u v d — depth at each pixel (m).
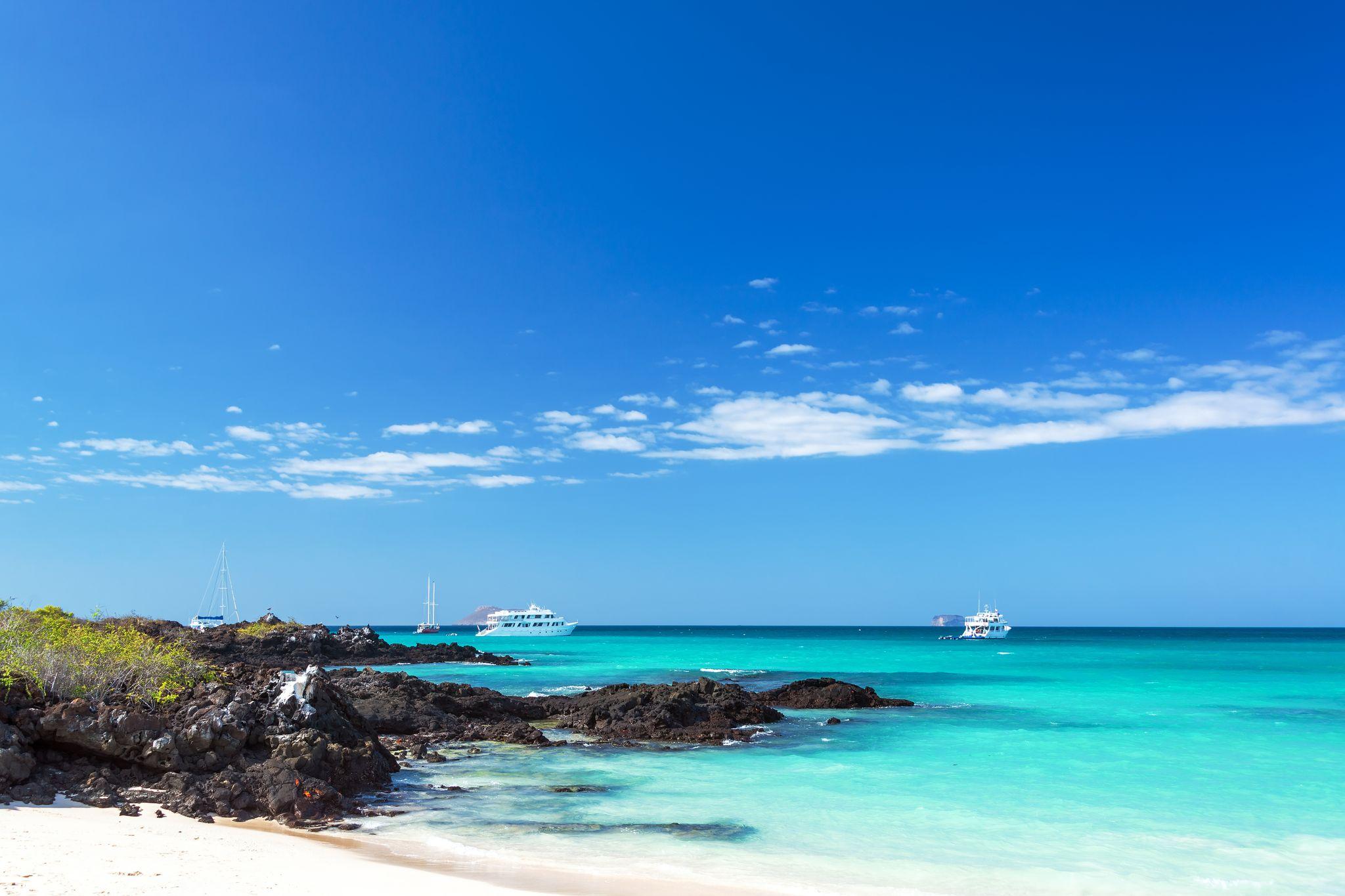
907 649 139.50
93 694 23.73
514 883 15.92
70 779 20.44
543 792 24.91
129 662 25.62
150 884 13.41
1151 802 24.52
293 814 20.11
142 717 21.36
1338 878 17.80
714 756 31.86
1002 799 24.83
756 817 22.36
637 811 22.70
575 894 15.42
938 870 17.95
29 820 17.17
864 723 41.50
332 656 92.81
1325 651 133.25
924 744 35.19
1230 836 20.91
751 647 148.00
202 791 20.30
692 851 18.92
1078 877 17.66
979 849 19.56
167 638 83.25
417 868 16.59
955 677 74.31
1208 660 104.56
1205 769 29.81
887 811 23.14
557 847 18.92
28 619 26.89
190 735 21.33
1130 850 19.66
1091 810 23.50
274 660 87.69
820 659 105.44
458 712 40.78
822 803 24.08
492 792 24.67
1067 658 107.38
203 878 14.06
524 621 196.25
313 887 14.28
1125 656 112.62
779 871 17.52
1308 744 35.50
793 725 41.00
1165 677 73.19
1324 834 21.20
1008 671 82.25
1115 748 34.09
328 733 24.67
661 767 29.27
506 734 35.00
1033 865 18.44
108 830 16.91
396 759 29.23
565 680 70.88
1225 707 49.50
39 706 22.25
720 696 43.97
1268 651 134.75
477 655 99.62
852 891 16.30
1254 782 27.42
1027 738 36.69
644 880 16.56
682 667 88.56
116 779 20.62
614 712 39.34
